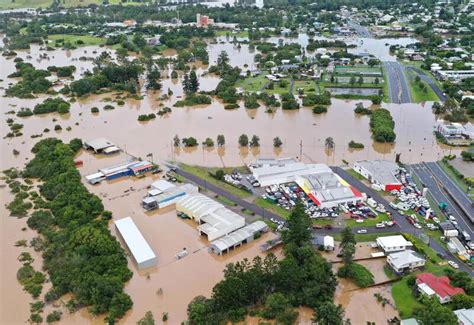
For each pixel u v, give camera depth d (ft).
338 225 436.35
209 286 361.30
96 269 362.94
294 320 321.32
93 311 330.54
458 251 388.98
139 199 497.87
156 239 425.69
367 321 322.75
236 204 477.77
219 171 531.91
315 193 476.13
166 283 366.22
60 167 542.98
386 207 467.52
